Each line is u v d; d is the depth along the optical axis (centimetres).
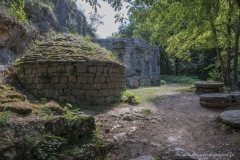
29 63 768
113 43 2012
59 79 752
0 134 290
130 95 896
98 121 561
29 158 291
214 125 563
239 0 417
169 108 805
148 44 2277
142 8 642
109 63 819
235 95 795
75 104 729
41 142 312
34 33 1212
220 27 1255
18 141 289
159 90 1409
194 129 543
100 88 787
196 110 769
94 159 365
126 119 607
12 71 822
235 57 1165
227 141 443
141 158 349
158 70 2603
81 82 756
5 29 956
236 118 520
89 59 764
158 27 1198
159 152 399
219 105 770
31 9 1318
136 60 2020
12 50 1014
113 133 481
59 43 885
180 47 1451
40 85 762
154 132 516
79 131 391
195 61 2769
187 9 573
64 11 2052
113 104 798
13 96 491
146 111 705
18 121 333
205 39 1327
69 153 340
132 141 443
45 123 340
